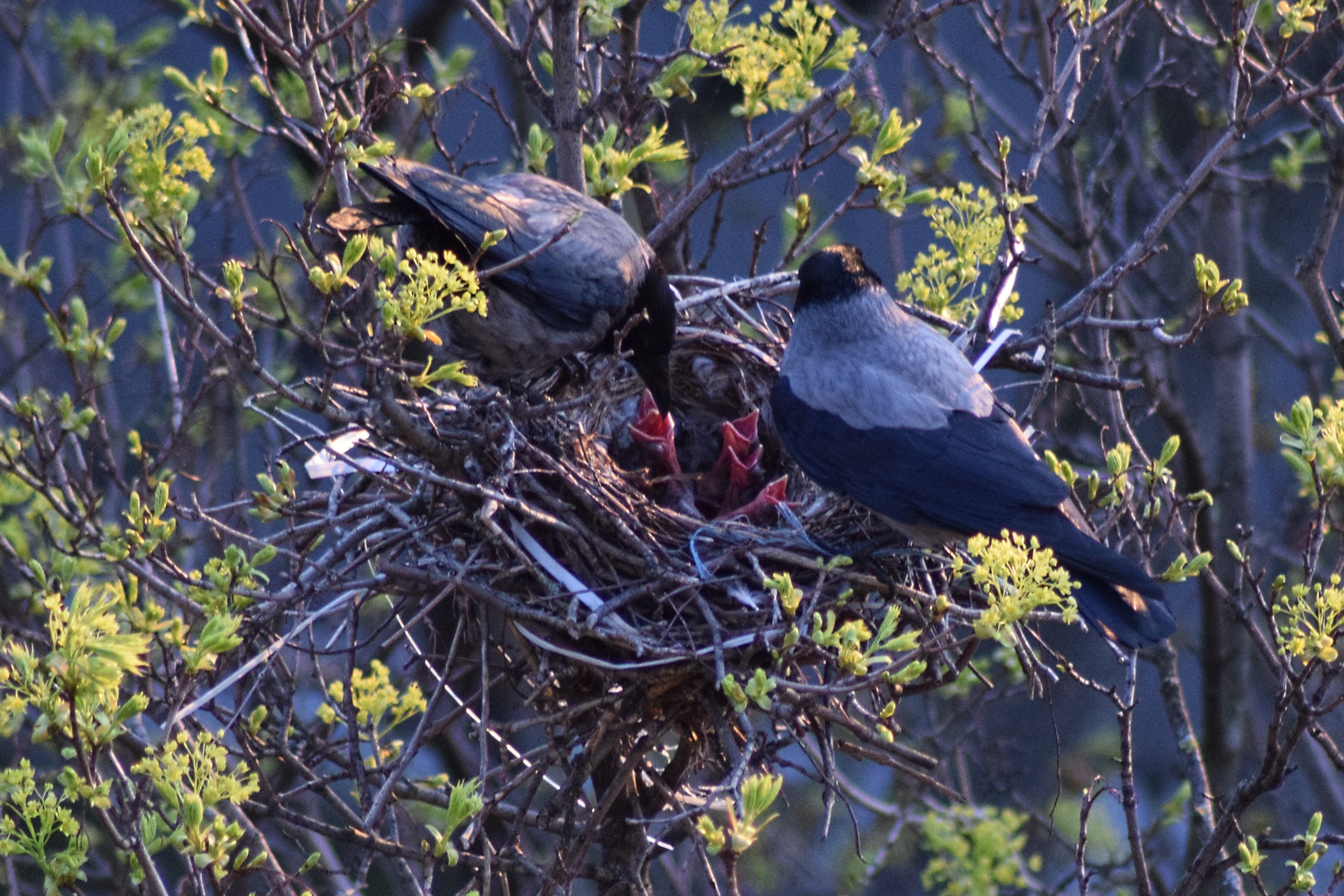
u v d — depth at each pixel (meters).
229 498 15.60
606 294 10.91
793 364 10.84
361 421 7.14
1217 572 15.34
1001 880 13.98
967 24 21.95
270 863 10.07
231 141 11.41
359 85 10.43
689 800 9.53
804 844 20.72
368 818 8.49
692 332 12.06
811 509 10.90
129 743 9.77
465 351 11.40
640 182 13.27
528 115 16.06
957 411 10.24
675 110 17.81
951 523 9.93
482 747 8.42
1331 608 8.30
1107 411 16.98
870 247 22.81
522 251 10.47
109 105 16.22
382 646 10.66
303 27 8.80
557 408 9.24
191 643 10.26
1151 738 22.83
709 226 21.45
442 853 8.05
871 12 16.53
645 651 8.77
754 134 19.59
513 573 9.16
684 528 10.08
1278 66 10.12
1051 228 13.65
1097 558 9.41
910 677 7.91
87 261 16.73
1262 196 19.17
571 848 8.88
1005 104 21.69
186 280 6.88
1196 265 9.36
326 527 9.58
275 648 8.47
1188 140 18.89
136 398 17.38
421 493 9.72
